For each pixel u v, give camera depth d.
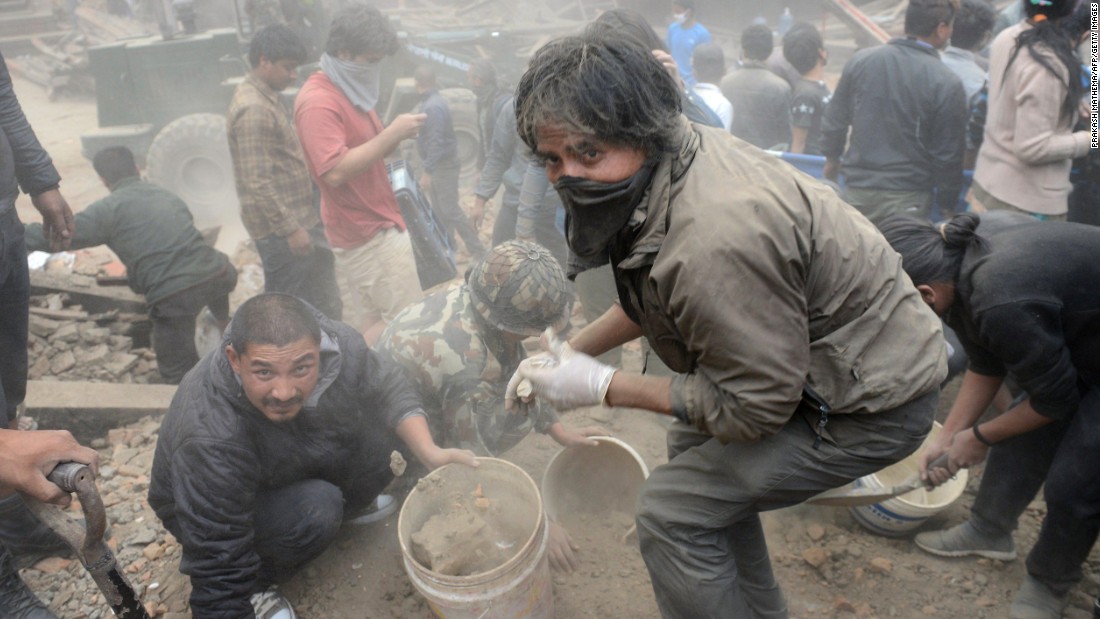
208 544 2.27
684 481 1.97
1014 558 2.80
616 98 1.41
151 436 3.58
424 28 10.48
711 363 1.59
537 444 3.55
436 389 2.82
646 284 1.67
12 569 2.22
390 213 4.18
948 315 2.36
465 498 2.53
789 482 1.86
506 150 5.00
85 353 4.24
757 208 1.50
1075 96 3.54
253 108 4.00
